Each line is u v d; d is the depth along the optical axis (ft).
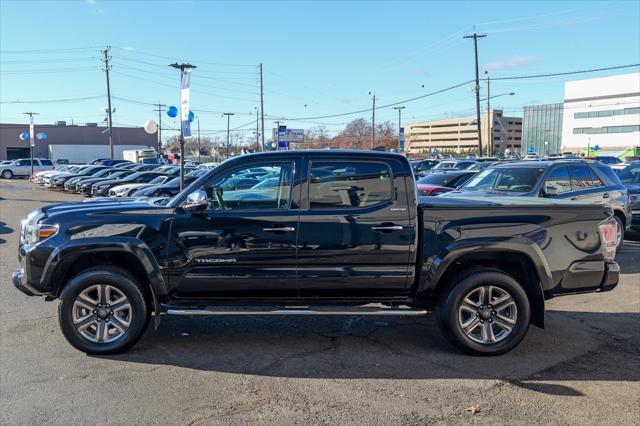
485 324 16.25
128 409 12.63
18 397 13.20
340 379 14.55
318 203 16.16
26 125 245.24
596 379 14.65
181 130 44.62
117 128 268.82
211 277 15.98
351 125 306.55
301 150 16.66
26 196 88.84
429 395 13.55
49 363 15.46
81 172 107.34
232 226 15.87
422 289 16.19
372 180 16.26
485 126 401.49
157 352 16.51
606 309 21.80
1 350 16.49
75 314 15.96
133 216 16.05
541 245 16.20
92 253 16.26
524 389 13.96
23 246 16.48
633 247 36.22
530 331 18.89
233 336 18.15
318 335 18.37
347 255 15.97
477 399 13.35
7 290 23.99
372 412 12.60
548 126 384.06
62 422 11.97
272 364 15.62
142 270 16.63
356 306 16.53
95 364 15.44
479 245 15.93
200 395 13.46
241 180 16.33
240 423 12.03
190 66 52.60
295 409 12.72
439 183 44.62
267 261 15.93
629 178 43.93
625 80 300.81
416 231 16.06
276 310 15.99
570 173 31.55
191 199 15.78
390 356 16.35
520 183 30.91
